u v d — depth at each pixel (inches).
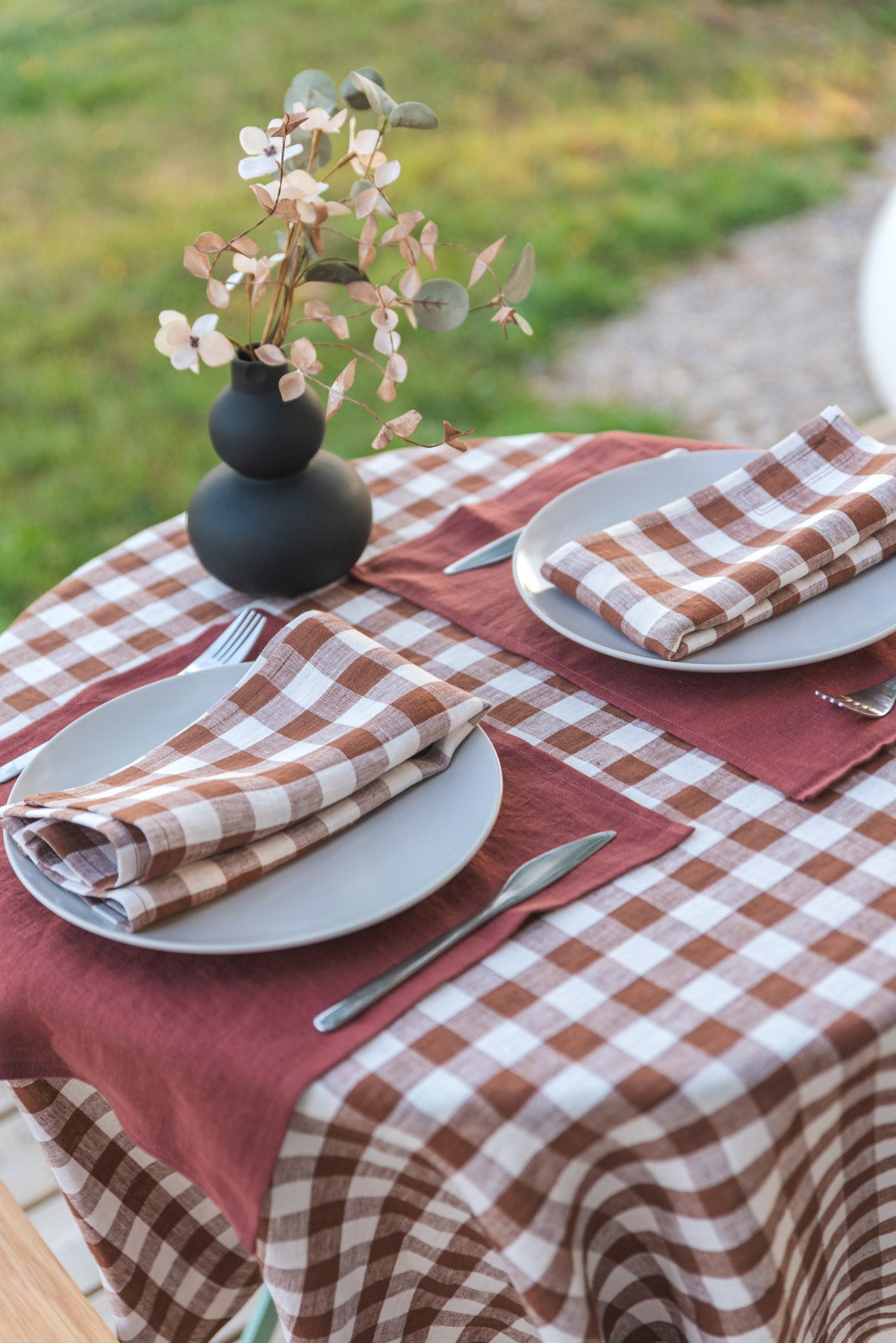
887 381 114.0
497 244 38.7
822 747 35.5
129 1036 29.7
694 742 36.3
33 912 32.6
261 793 31.5
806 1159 28.9
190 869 30.7
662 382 142.3
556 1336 28.8
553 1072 27.2
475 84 204.8
